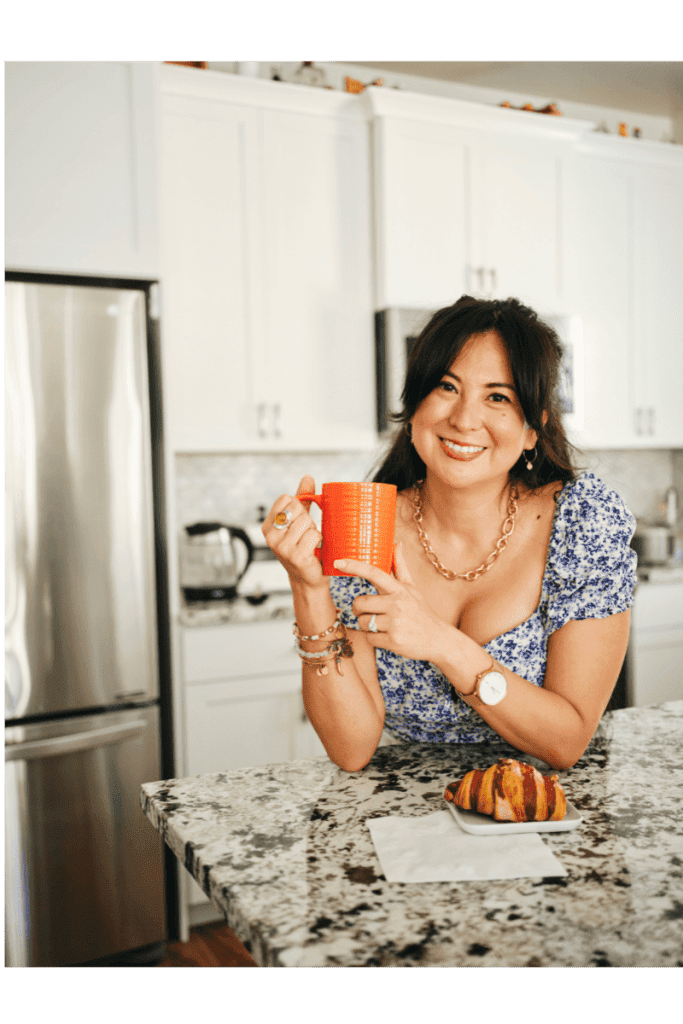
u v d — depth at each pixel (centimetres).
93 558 202
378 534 79
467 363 91
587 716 89
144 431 209
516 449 94
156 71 213
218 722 222
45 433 196
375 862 65
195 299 247
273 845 69
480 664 82
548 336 95
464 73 310
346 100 263
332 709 87
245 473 287
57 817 197
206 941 216
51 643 197
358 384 271
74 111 204
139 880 206
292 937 54
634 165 313
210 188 248
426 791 82
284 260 259
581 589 94
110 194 208
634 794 79
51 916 195
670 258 322
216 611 221
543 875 62
